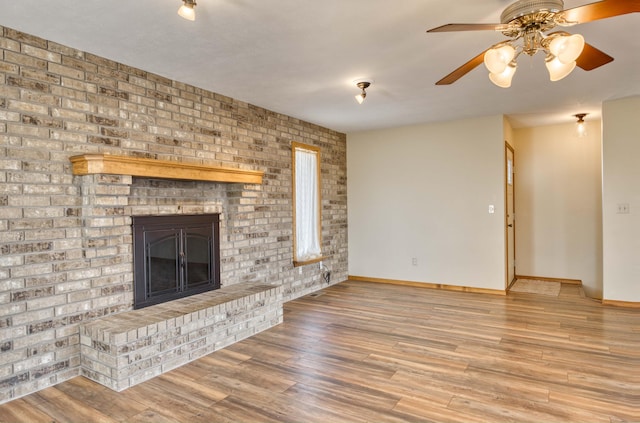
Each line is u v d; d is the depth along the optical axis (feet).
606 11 5.82
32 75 8.32
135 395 8.01
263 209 14.76
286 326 12.43
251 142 14.23
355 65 10.27
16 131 8.06
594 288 18.19
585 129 18.20
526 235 19.60
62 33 8.24
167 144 11.19
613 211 14.32
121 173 9.14
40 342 8.30
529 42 6.68
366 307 14.66
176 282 11.31
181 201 11.66
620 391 7.88
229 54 9.47
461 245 17.30
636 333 11.28
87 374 8.79
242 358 9.87
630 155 14.02
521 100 13.97
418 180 18.31
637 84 12.23
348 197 20.30
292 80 11.43
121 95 10.02
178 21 7.75
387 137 19.11
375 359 9.70
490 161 16.55
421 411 7.25
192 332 9.83
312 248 17.66
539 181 19.24
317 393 7.99
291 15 7.52
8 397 7.81
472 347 10.41
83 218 9.05
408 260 18.69
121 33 8.27
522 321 12.61
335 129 19.13
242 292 12.04
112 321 9.09
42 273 8.37
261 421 6.99
